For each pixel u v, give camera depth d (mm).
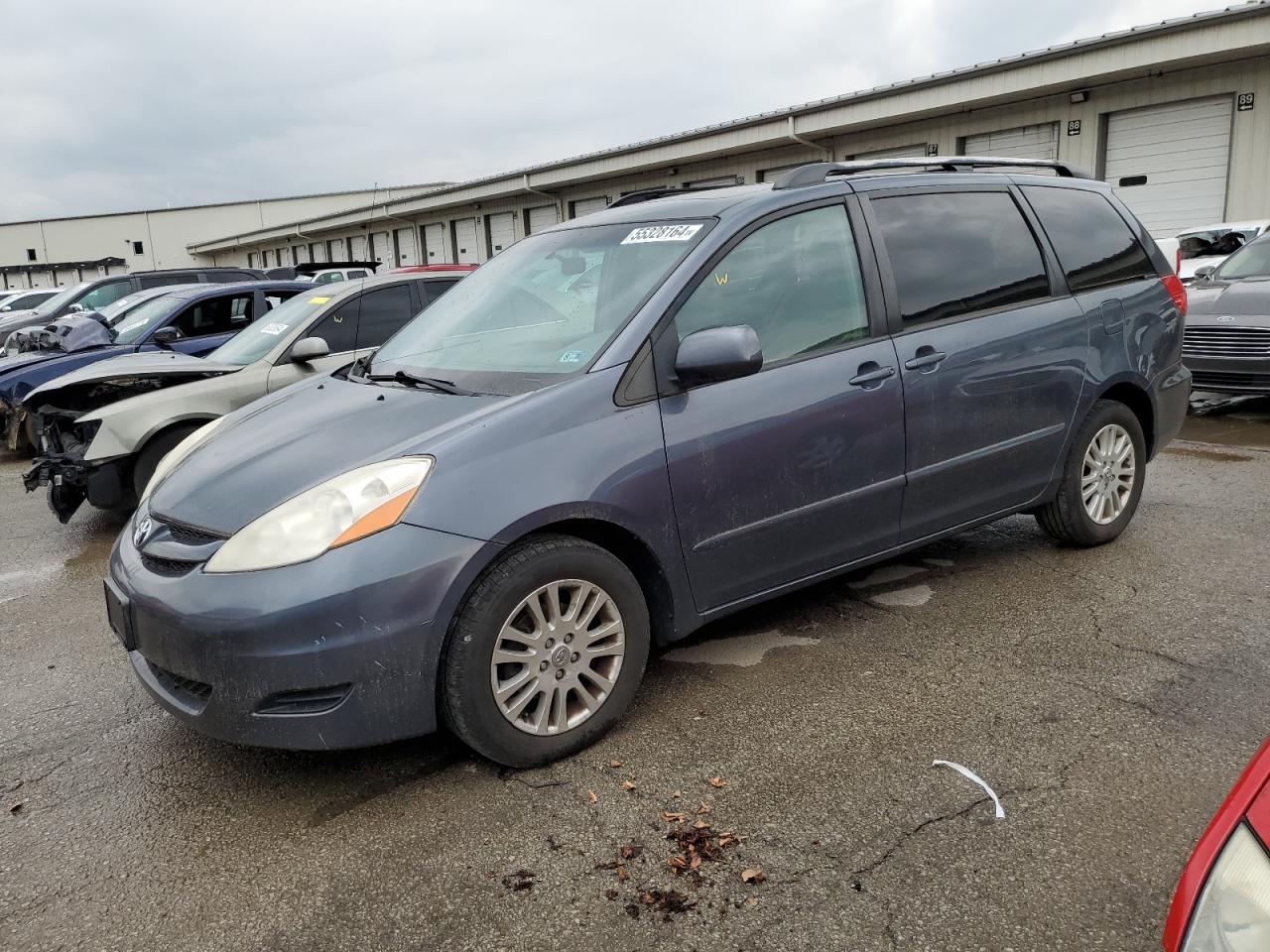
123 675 3799
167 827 2684
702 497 3064
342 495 2607
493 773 2863
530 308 3531
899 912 2152
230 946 2174
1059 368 4066
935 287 3734
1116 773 2674
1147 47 13648
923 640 3643
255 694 2523
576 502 2781
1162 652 3428
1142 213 15102
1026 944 2035
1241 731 2861
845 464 3400
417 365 3561
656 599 3121
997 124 16500
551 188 26297
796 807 2586
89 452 5641
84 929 2262
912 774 2715
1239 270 8750
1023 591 4086
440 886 2344
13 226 63406
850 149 18734
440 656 2660
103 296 15188
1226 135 13844
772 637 3744
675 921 2168
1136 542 4664
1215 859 1289
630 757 2900
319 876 2412
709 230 3285
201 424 5891
